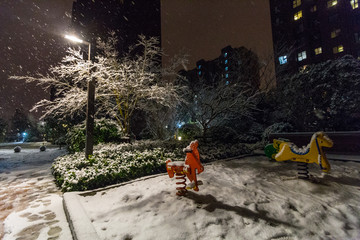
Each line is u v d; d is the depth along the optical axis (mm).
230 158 9031
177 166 4145
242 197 4227
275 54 22031
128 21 30875
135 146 9070
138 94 10242
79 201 4070
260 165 7535
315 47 30078
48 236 2975
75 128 10812
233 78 17969
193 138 13969
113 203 4156
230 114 13734
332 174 5836
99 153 7492
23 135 54938
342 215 3357
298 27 31797
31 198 4785
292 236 2801
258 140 15695
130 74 9625
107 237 2846
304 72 15336
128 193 4691
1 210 4047
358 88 12453
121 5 31047
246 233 2889
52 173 7609
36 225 3344
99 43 10133
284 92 16031
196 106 13805
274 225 3102
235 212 3529
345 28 27219
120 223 3270
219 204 3869
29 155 16047
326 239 2723
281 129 13719
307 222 3170
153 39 10328
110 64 9805
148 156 6953
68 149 12039
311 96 14422
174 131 15805
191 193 4477
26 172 8398
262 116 17984
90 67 7191
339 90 13125
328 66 13930
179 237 2803
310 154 5215
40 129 49500
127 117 10766
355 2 26859
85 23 29766
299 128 15289
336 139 8945
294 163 7582
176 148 9094
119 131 11539
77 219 3141
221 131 14688
